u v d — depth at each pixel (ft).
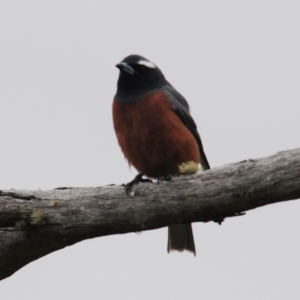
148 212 36.83
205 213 35.60
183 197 35.70
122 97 46.52
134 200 37.11
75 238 39.11
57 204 38.37
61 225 38.29
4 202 38.24
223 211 35.14
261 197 33.35
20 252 39.52
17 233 38.75
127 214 37.35
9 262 39.93
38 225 38.42
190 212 35.86
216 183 34.65
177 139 45.21
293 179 31.99
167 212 36.40
